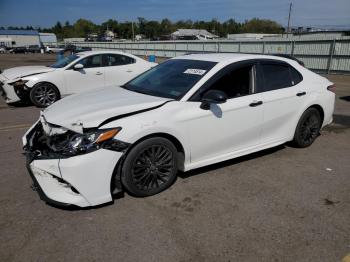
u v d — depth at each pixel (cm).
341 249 279
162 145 357
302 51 2297
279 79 471
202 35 9244
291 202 355
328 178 417
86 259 266
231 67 420
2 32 9250
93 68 928
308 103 499
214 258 267
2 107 874
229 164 457
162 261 263
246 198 363
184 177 412
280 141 484
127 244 284
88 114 338
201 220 320
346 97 1077
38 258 267
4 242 286
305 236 296
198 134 382
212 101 366
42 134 368
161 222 316
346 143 561
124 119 336
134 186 350
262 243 286
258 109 433
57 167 309
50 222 315
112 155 322
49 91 869
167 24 12781
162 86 419
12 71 891
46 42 10269
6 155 496
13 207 343
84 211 334
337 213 335
